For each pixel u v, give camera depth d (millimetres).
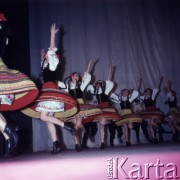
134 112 5418
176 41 6551
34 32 5469
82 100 4430
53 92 3529
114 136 5504
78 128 4582
